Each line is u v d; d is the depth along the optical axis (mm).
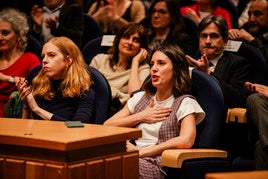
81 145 3820
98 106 5504
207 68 5723
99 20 8562
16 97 5922
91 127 4355
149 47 7305
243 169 5371
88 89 5449
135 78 6312
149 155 4879
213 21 6227
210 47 6223
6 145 4031
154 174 4844
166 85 5156
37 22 7945
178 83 5133
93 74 5629
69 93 5410
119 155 4117
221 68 6188
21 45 6719
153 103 5219
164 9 7234
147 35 6977
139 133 4238
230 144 5879
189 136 4855
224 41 6266
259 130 5047
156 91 5332
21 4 8586
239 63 6176
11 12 6664
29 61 6664
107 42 6922
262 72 6191
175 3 7285
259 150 4984
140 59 6473
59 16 7875
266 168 4938
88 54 6988
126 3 8648
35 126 4391
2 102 6535
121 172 4117
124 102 6195
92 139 3895
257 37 7121
